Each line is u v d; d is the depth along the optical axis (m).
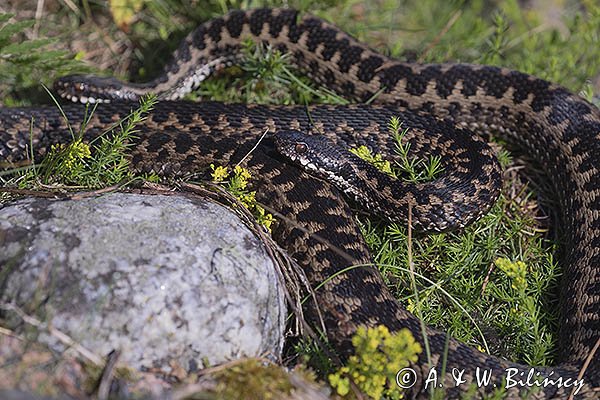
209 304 5.88
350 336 6.63
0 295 5.73
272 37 10.31
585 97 9.78
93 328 5.57
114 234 6.11
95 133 8.75
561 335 7.24
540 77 9.97
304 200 7.86
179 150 8.41
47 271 5.78
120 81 9.79
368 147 9.02
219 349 5.83
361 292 6.95
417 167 8.91
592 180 8.41
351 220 7.74
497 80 9.63
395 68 9.91
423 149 8.91
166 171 8.35
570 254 7.96
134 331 5.62
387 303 6.95
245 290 6.13
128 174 7.79
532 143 9.37
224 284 6.04
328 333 6.68
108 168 8.08
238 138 8.68
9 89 9.88
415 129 8.98
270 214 7.74
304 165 8.22
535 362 6.91
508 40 11.23
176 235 6.24
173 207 6.60
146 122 9.02
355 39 10.24
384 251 7.80
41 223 6.18
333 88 10.22
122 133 7.95
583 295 7.38
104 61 10.67
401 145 8.49
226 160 8.31
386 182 8.20
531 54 10.58
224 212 6.83
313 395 5.75
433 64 9.93
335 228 7.57
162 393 5.38
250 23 10.34
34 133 8.80
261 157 8.33
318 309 6.86
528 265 8.02
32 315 5.60
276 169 8.18
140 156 8.39
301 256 7.36
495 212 8.41
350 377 6.09
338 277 7.04
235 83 10.08
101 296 5.67
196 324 5.79
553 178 8.98
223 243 6.38
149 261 5.93
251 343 6.00
